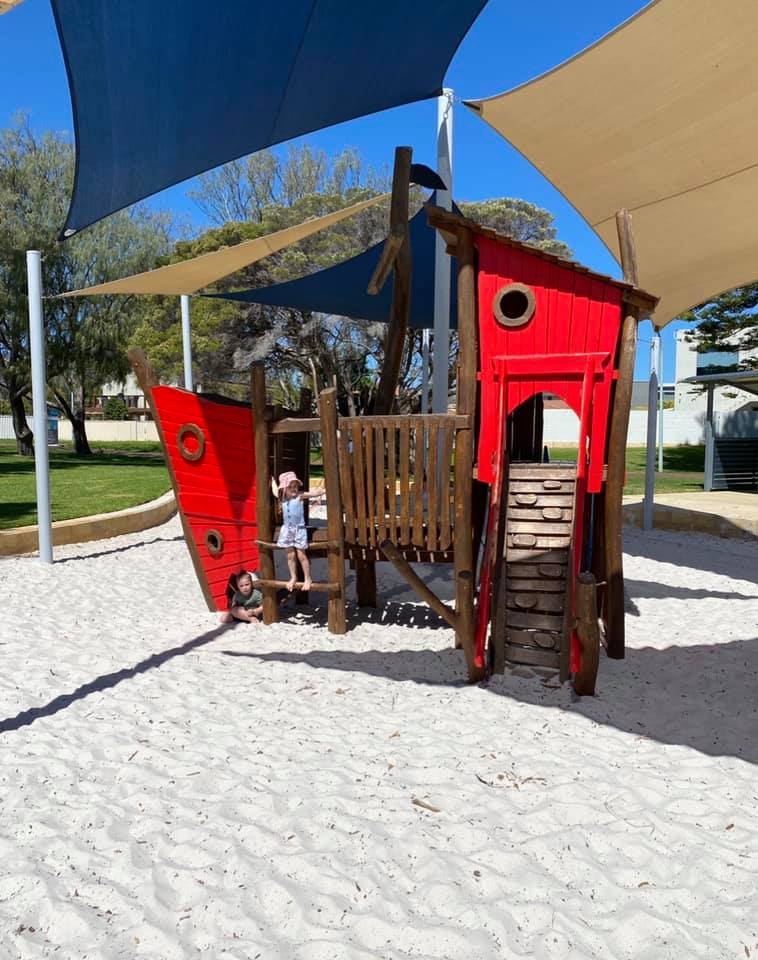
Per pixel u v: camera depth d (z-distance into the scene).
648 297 5.28
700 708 4.73
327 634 6.47
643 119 7.22
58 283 29.02
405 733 4.28
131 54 4.82
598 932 2.56
